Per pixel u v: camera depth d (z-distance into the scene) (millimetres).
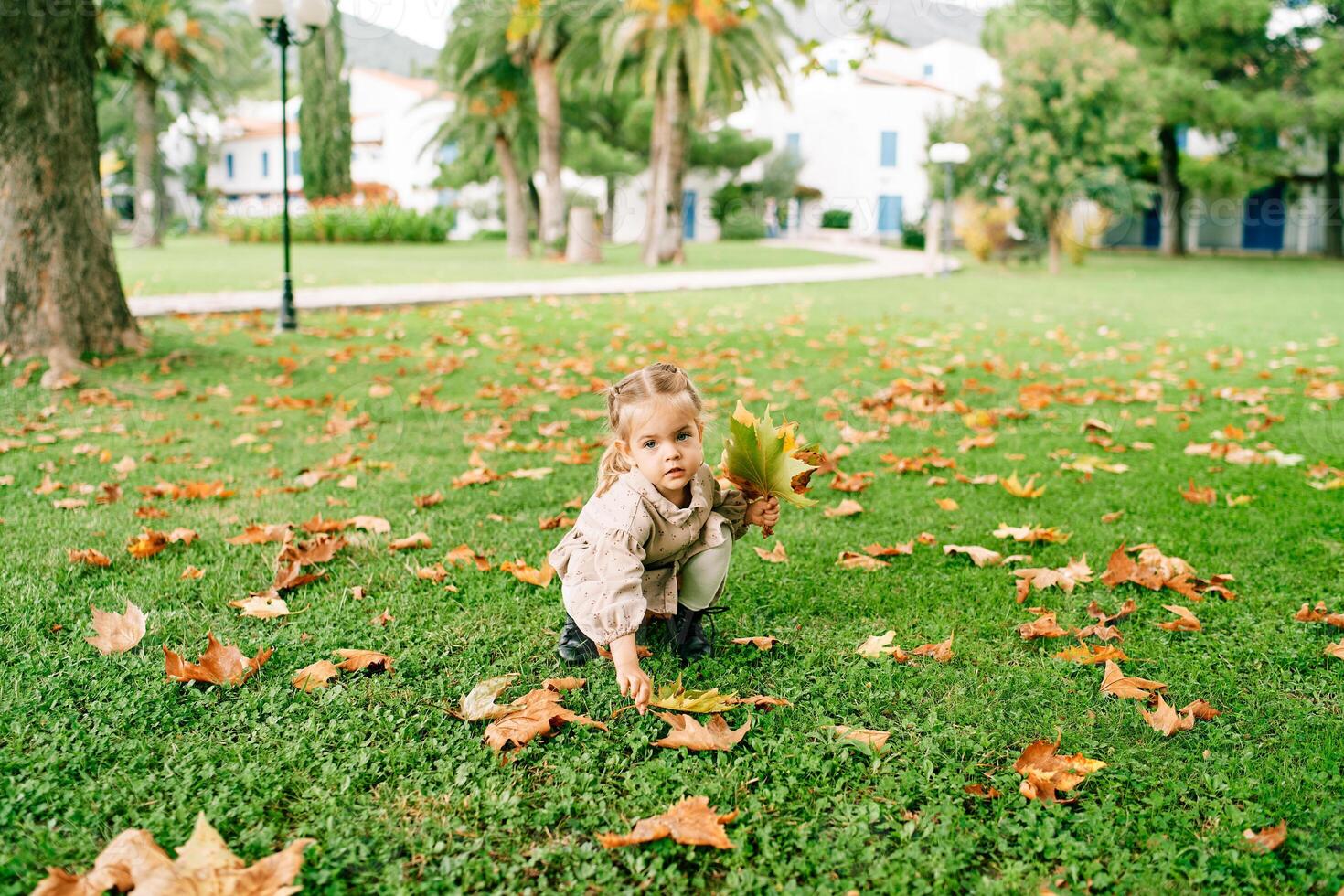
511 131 25719
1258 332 10508
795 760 2164
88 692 2432
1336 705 2457
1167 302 14312
